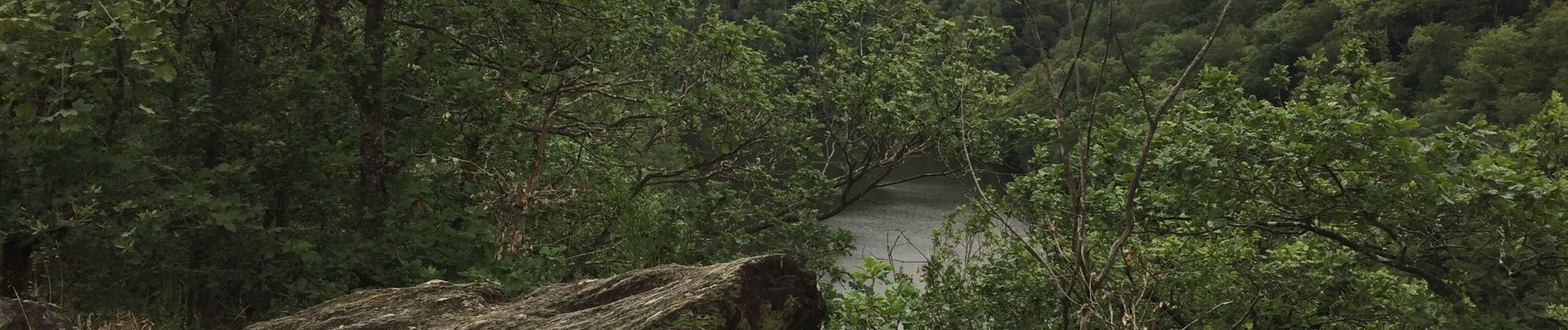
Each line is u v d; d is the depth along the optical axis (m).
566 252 11.62
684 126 13.53
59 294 7.27
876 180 14.80
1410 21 82.62
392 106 10.06
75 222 6.80
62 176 7.17
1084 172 3.88
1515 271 8.73
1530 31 66.00
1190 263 8.87
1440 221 9.24
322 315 5.06
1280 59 79.81
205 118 8.59
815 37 14.79
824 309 4.79
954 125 13.75
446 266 9.42
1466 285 8.95
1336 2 82.25
